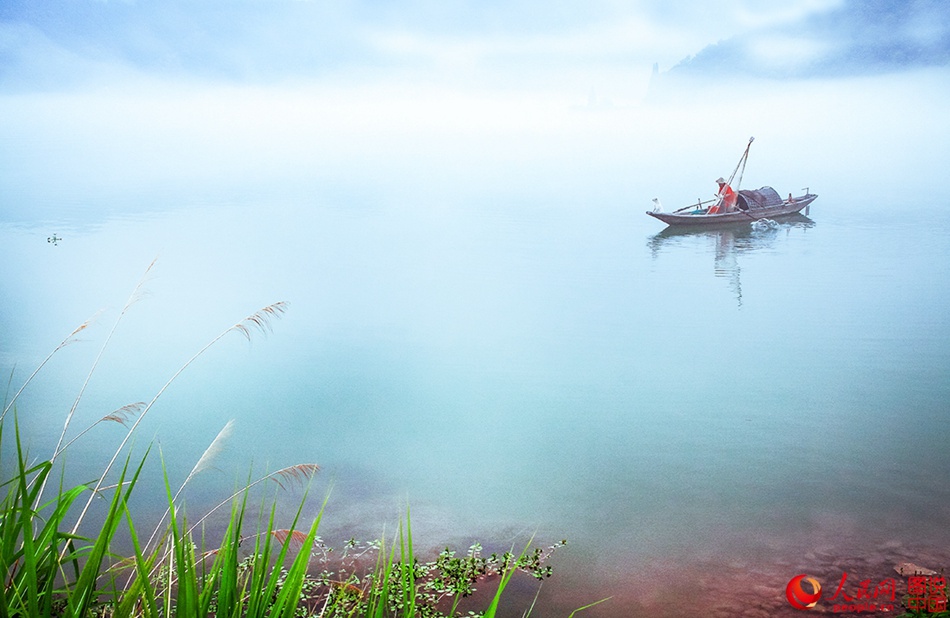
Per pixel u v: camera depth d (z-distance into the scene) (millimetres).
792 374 9320
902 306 12727
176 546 1742
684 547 5180
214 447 2469
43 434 7422
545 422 7828
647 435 7391
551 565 4949
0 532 1896
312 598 4254
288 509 5766
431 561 4961
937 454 6711
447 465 6688
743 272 16000
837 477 6293
